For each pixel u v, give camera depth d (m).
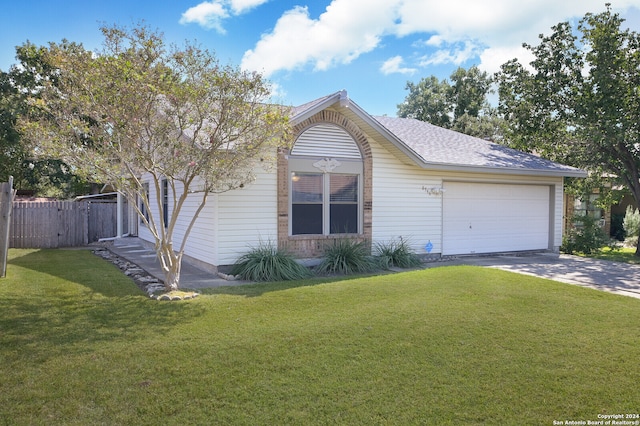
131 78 6.59
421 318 6.04
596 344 5.14
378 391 3.92
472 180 13.42
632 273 10.44
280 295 7.43
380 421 3.43
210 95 7.07
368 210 11.59
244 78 7.18
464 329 5.60
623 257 14.12
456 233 13.31
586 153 16.02
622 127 13.94
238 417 3.47
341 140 11.25
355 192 11.54
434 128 17.16
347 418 3.47
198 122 7.13
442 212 13.00
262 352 4.77
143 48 6.86
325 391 3.90
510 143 18.98
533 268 11.19
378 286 8.12
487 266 11.49
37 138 6.91
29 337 5.17
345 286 8.15
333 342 5.09
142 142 7.07
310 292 7.64
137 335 5.30
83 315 6.14
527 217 14.62
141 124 6.78
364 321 5.89
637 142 14.62
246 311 6.43
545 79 16.14
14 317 5.98
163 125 6.98
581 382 4.15
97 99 6.76
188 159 7.20
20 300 6.94
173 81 6.98
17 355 4.61
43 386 3.92
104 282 8.55
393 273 10.17
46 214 16.45
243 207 10.08
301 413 3.53
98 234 18.23
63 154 6.91
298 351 4.81
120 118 6.71
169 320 5.95
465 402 3.75
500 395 3.88
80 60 6.93
